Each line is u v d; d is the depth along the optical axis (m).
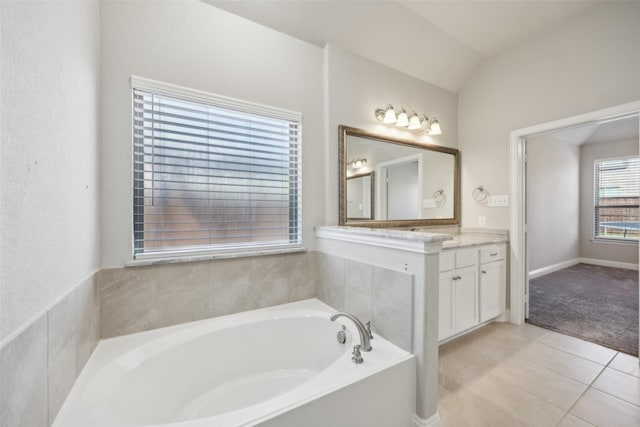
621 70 2.00
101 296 1.46
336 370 1.24
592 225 5.09
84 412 0.95
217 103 1.79
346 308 1.84
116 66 1.50
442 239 1.35
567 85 2.28
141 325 1.57
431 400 1.36
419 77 2.77
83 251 1.19
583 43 2.19
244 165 1.93
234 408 1.47
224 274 1.82
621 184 4.79
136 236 1.59
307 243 2.16
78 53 1.14
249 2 1.84
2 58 0.63
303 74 2.14
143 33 1.58
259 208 2.00
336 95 2.26
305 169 2.15
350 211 2.33
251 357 1.70
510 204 2.65
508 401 1.55
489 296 2.49
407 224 2.65
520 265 2.61
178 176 1.70
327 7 2.03
